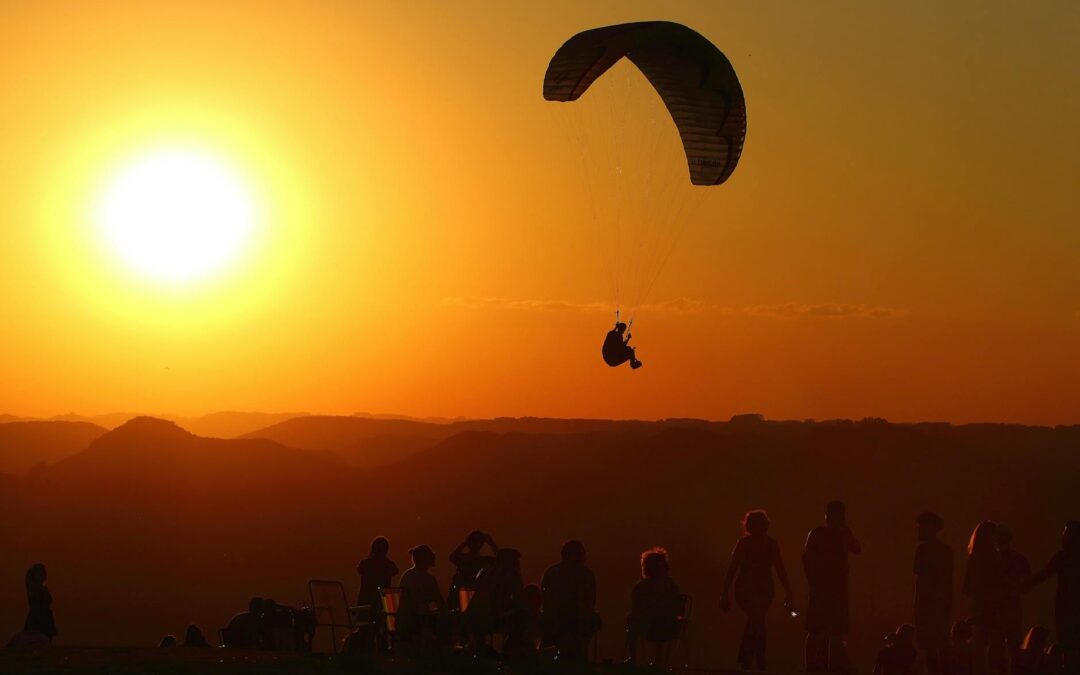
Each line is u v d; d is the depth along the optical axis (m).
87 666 23.89
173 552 162.25
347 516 182.25
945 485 169.50
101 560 155.25
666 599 28.33
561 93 39.12
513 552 28.11
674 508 171.50
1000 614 27.70
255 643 30.70
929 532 28.45
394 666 24.23
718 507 170.50
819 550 28.70
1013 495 166.50
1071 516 160.75
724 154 38.75
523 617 27.73
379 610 29.94
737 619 118.00
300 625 30.91
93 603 142.38
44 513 171.00
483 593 27.59
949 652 28.11
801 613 116.88
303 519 178.50
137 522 168.75
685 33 36.81
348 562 166.25
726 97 37.88
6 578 147.62
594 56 37.91
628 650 29.09
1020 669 28.03
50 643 30.05
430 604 28.14
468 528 174.62
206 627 139.25
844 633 28.45
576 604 27.86
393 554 169.00
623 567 150.25
